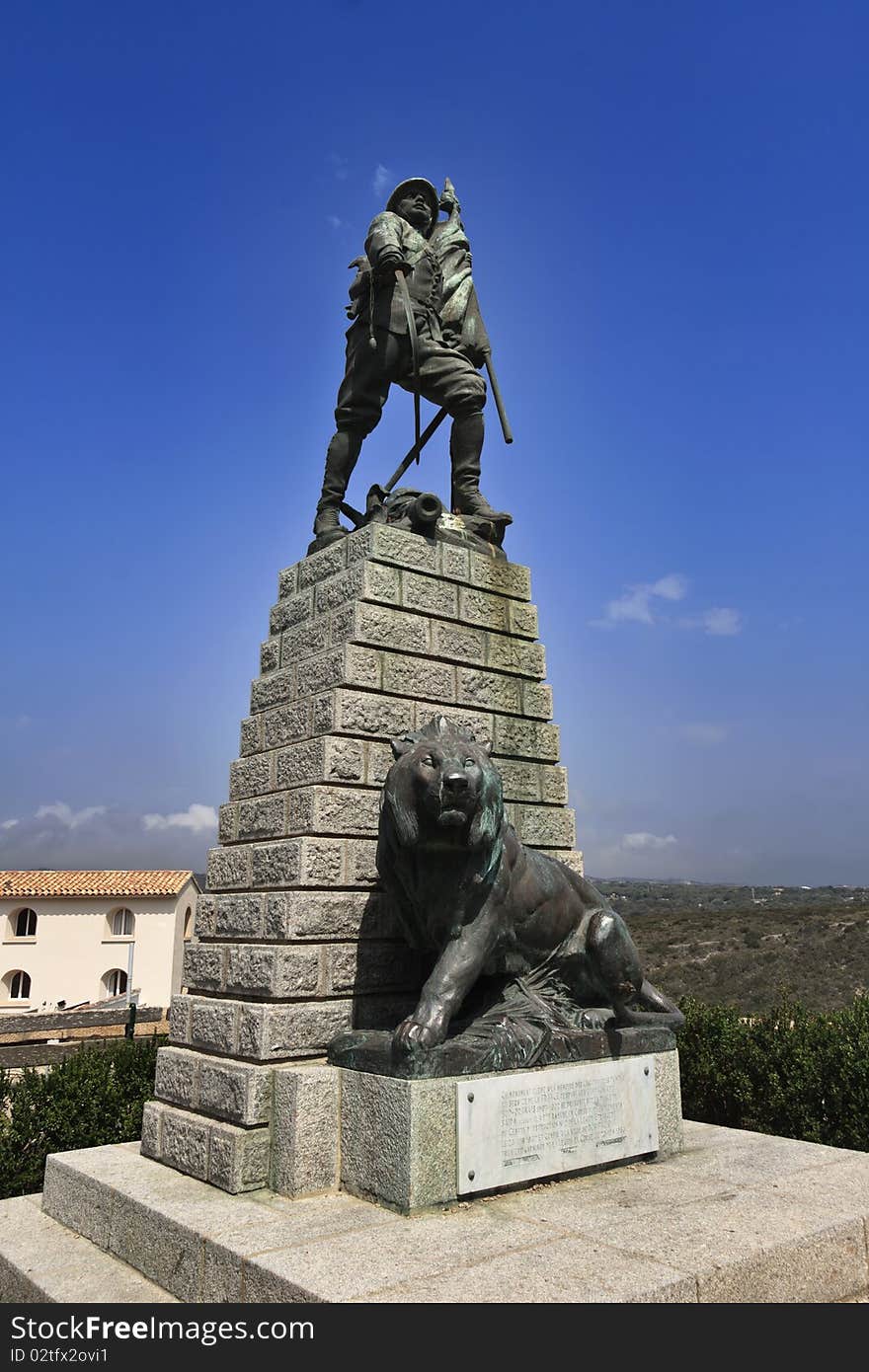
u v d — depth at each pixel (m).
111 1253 4.63
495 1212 4.14
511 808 6.32
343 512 7.07
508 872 5.00
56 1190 5.28
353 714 5.57
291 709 5.90
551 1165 4.62
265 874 5.47
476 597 6.48
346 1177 4.55
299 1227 3.98
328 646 5.96
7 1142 6.89
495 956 5.03
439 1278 3.32
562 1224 3.95
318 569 6.49
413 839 4.70
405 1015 5.40
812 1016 8.19
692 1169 4.97
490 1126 4.40
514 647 6.64
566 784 6.72
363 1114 4.48
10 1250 4.72
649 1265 3.43
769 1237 3.77
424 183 7.21
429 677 6.03
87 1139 7.16
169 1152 5.19
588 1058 4.97
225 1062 5.03
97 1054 8.14
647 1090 5.22
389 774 4.97
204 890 6.03
